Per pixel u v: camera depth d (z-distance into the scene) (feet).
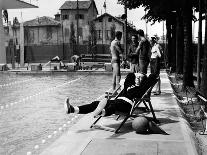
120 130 25.91
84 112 25.67
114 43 42.16
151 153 20.11
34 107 43.83
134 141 22.76
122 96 26.66
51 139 26.91
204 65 38.93
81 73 108.37
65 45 206.90
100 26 232.53
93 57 173.88
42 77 97.04
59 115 37.60
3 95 57.72
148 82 26.71
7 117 36.86
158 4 78.02
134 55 44.55
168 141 22.66
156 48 45.60
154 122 25.89
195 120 32.37
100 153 20.25
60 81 83.15
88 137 23.95
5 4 141.08
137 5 80.48
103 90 61.72
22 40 146.41
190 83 52.70
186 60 52.85
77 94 56.65
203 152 22.20
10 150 24.08
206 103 31.99
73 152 20.65
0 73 115.03
